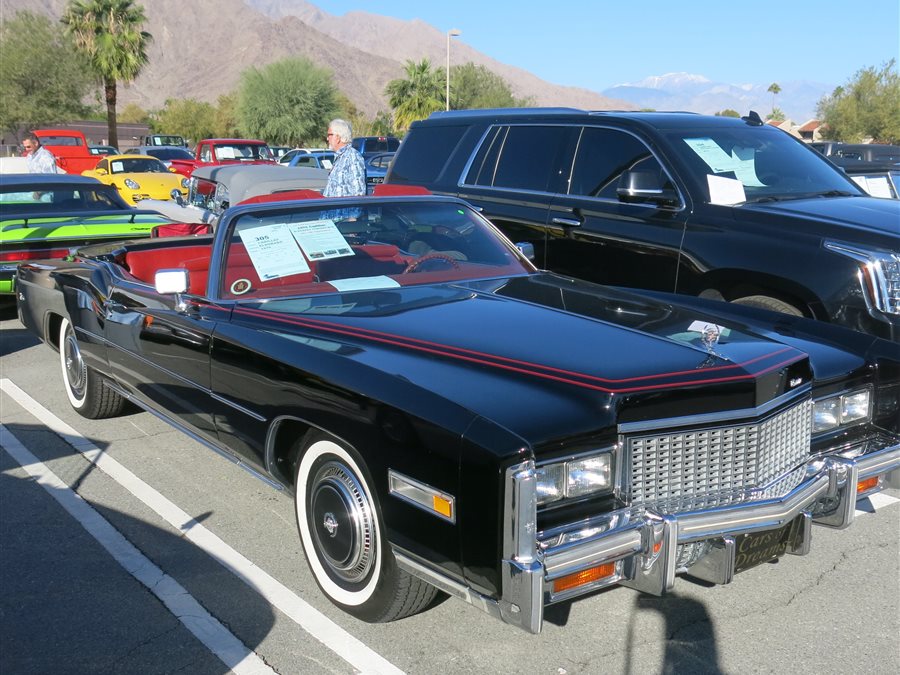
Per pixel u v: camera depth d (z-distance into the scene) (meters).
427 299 3.80
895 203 5.61
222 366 3.76
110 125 46.12
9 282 7.99
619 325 3.39
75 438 5.44
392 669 3.01
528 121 6.60
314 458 3.36
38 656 3.09
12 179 8.91
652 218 5.63
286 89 56.59
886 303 4.66
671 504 2.88
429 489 2.74
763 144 6.09
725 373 2.95
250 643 3.17
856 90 52.81
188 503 4.45
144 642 3.18
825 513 3.36
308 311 3.70
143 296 4.50
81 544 3.98
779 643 3.18
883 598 3.51
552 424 2.66
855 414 3.58
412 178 7.32
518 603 2.53
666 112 6.41
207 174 8.80
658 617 3.36
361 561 3.18
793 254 4.97
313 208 4.28
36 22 42.50
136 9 45.03
